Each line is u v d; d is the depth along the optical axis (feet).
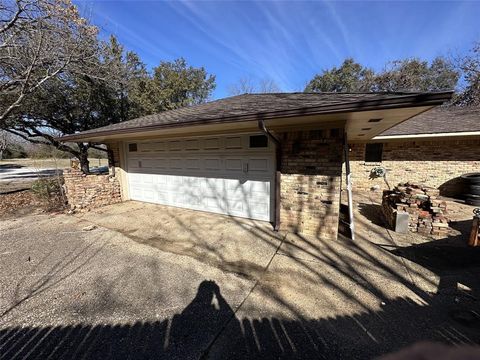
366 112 9.78
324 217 14.11
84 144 43.60
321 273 10.42
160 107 56.49
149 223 17.80
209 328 7.16
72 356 6.22
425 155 27.68
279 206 15.39
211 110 17.53
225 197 19.10
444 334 6.81
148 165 23.76
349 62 74.69
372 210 21.29
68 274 10.45
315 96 14.92
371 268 10.81
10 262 11.63
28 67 22.95
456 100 53.67
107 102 42.45
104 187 23.43
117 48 38.17
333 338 6.73
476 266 10.85
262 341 6.64
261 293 8.96
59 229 16.55
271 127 14.57
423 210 15.57
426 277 9.98
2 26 21.61
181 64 67.72
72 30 24.18
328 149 13.34
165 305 8.28
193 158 20.25
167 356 6.18
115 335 6.92
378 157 30.27
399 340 6.62
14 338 6.87
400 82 64.13
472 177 23.22
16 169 73.82
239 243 13.82
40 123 39.01
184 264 11.34
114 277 10.18
